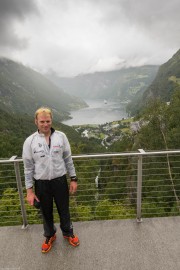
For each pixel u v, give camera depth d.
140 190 3.84
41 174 3.00
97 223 3.96
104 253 3.33
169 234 3.64
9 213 7.18
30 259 3.29
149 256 3.25
